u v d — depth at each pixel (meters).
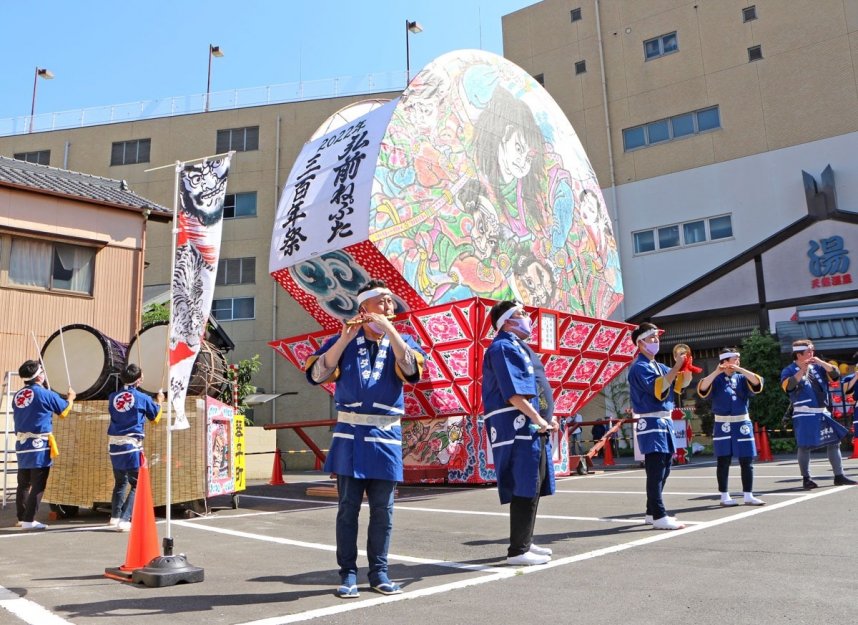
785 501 7.54
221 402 8.94
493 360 4.68
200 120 30.88
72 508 8.72
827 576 4.00
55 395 7.66
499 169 12.05
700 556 4.72
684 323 22.69
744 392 7.52
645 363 6.34
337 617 3.42
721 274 21.62
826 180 20.61
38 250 15.62
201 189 5.25
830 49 22.50
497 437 4.75
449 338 10.02
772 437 19.20
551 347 11.08
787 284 20.67
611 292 14.53
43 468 7.43
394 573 4.54
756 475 11.02
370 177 9.94
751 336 19.83
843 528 5.60
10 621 3.42
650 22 26.09
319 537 6.38
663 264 24.55
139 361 8.62
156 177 30.72
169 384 4.89
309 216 10.45
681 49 25.30
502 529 6.49
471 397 10.38
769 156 23.06
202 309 5.14
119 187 20.14
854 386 11.51
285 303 28.86
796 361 9.05
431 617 3.38
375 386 4.02
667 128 25.31
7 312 14.95
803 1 23.16
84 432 8.28
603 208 14.80
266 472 17.72
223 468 8.66
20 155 31.78
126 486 7.29
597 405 24.38
